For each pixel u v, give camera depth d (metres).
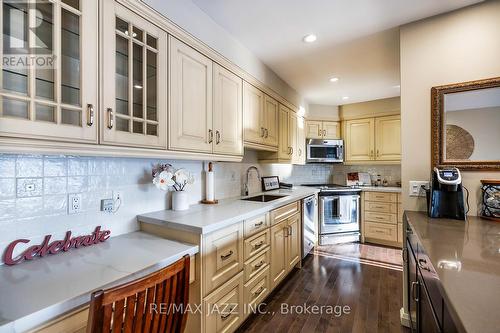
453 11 1.71
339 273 2.77
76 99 1.06
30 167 1.14
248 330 1.81
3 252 1.06
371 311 2.03
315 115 4.28
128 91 1.28
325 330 1.80
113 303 0.67
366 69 2.79
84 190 1.35
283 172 4.04
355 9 1.72
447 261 0.90
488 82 1.58
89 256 1.17
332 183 4.69
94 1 1.10
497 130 1.58
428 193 1.73
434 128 1.75
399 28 1.94
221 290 1.54
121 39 1.28
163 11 1.42
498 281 0.73
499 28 1.57
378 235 3.79
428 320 1.00
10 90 0.92
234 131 2.11
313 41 2.17
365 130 4.15
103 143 1.13
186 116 1.60
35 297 0.80
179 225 1.45
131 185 1.62
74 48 1.06
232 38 2.07
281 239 2.41
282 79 3.08
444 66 1.73
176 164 1.97
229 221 1.58
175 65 1.52
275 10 1.73
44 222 1.19
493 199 1.57
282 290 2.39
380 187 3.95
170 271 0.83
